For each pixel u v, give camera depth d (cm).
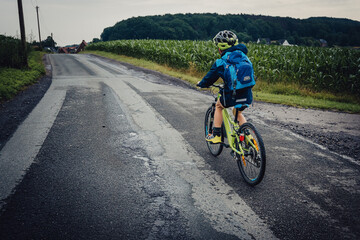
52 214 236
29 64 1473
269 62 1355
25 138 428
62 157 359
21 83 948
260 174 274
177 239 208
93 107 649
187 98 800
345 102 973
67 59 2528
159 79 1228
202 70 1540
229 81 285
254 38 11325
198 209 250
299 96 1027
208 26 11169
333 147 430
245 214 243
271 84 1185
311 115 676
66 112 597
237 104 296
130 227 221
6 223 221
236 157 322
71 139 429
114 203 256
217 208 252
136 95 816
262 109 730
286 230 222
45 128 480
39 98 747
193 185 296
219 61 297
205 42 2288
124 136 450
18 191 272
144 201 261
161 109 650
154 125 518
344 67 1116
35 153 370
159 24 10244
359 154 401
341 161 371
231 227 224
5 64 1315
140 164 345
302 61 1262
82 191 276
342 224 231
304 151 407
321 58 1293
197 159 368
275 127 541
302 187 295
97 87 945
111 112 607
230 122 336
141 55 2541
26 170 319
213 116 383
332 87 1105
